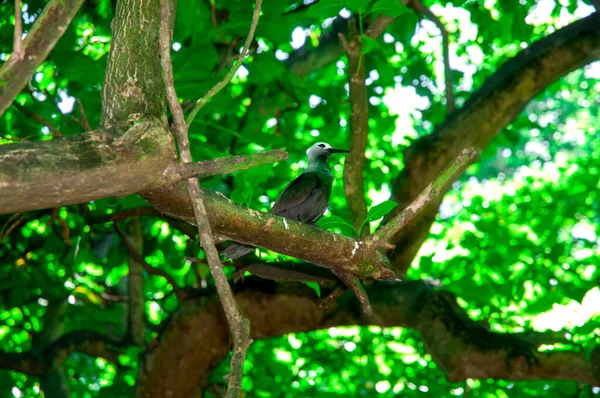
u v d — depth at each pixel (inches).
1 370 327.0
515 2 340.2
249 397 355.6
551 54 296.8
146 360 277.7
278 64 277.1
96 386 417.7
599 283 246.4
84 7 313.4
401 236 271.6
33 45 88.0
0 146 92.3
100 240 349.4
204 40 231.6
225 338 275.1
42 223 348.2
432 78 404.5
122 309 376.2
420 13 319.3
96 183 97.2
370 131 407.2
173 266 348.5
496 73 299.4
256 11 121.2
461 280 263.7
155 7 114.6
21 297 333.7
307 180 247.6
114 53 111.9
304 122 403.9
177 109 104.1
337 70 388.5
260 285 271.6
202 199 109.3
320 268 260.5
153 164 102.3
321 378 393.7
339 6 187.2
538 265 333.7
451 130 283.9
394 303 259.8
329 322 267.1
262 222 125.3
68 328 378.6
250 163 109.0
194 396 280.2
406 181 276.2
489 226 367.2
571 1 355.6
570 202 391.2
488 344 248.1
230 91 349.1
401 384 378.9
